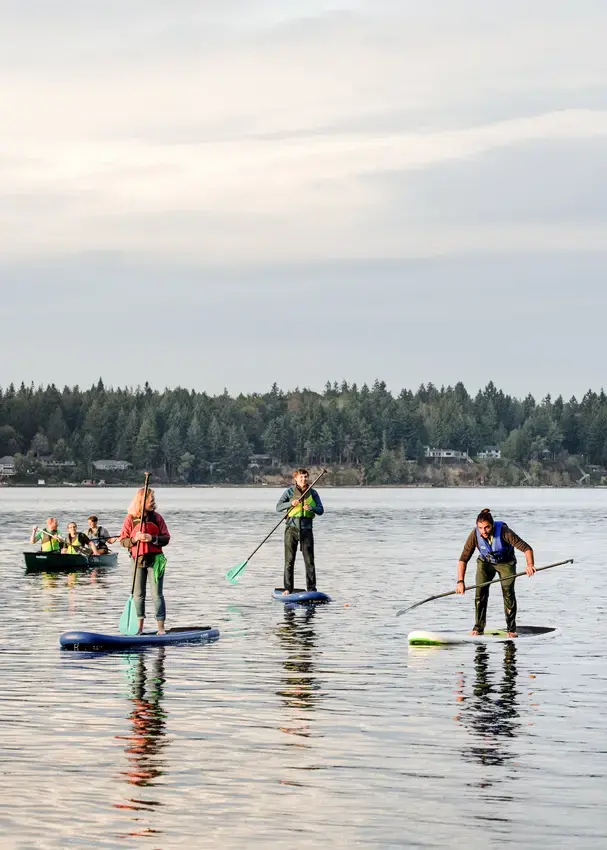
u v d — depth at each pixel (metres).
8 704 14.89
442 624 22.78
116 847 9.62
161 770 11.76
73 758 12.21
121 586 31.12
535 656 18.78
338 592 29.03
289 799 10.84
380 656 18.78
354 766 11.93
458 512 103.25
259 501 152.50
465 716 14.19
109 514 93.06
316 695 15.48
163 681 16.50
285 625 22.61
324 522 78.69
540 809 10.55
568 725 13.70
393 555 43.44
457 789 11.14
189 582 31.84
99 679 16.64
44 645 19.95
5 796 10.91
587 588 30.27
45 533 38.22
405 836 9.88
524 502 154.25
